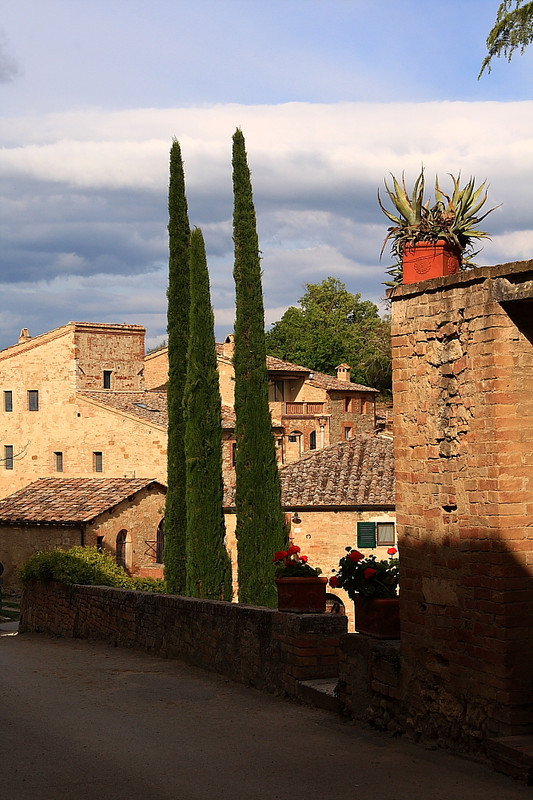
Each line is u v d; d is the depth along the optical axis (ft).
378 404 250.16
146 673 52.75
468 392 30.50
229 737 34.91
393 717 34.30
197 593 103.09
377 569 36.91
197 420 104.68
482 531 29.60
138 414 171.73
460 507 30.76
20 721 39.06
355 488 113.29
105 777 29.68
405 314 34.04
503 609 28.60
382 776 28.63
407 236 34.47
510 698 28.37
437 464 32.07
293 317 301.43
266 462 104.12
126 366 190.49
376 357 248.93
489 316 29.40
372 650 35.76
